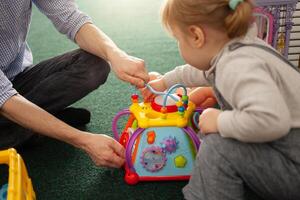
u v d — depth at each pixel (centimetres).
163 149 110
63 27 127
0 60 121
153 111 111
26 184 94
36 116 102
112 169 120
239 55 82
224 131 84
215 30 85
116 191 111
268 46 87
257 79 79
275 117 77
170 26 91
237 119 81
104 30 233
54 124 103
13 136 122
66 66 125
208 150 88
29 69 132
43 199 109
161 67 185
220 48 87
